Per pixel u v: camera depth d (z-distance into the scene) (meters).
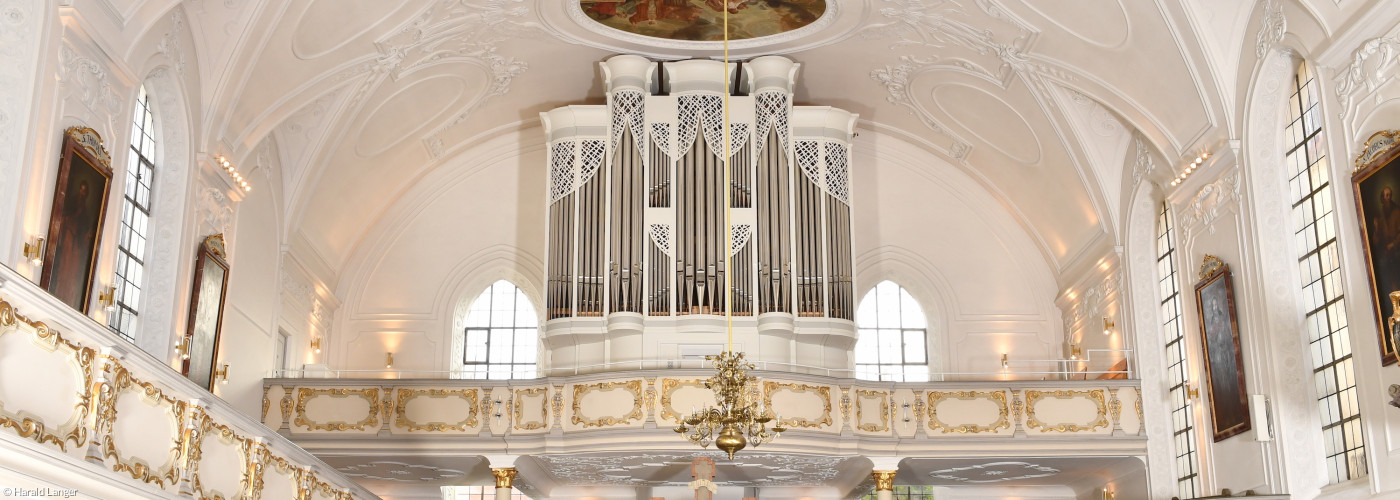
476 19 18.34
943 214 23.00
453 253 22.42
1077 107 19.12
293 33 15.88
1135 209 19.16
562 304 18.67
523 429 18.16
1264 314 14.87
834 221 19.25
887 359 22.39
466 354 22.22
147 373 8.79
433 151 22.06
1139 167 18.83
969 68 19.61
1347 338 13.76
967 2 17.55
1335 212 13.23
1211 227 16.50
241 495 10.70
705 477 17.12
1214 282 16.08
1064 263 21.98
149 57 13.69
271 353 18.64
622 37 19.33
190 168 15.02
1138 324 18.98
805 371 18.75
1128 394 18.81
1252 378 15.24
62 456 7.34
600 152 19.44
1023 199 22.27
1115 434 18.59
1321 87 13.49
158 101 14.71
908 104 21.64
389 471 20.19
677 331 18.31
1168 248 18.72
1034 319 22.56
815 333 18.48
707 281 18.56
